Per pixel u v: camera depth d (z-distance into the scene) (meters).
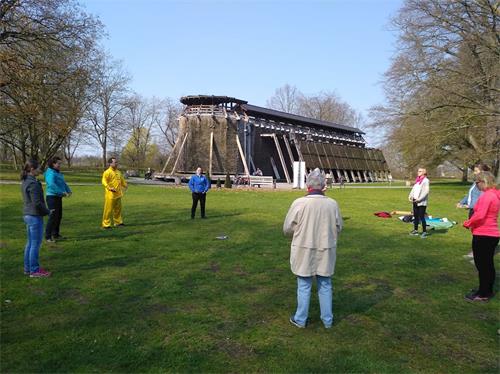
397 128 29.52
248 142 48.84
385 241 10.30
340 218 4.90
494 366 4.09
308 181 4.93
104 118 54.91
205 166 46.38
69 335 4.51
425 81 25.08
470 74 24.06
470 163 29.28
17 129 27.86
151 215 14.22
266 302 5.69
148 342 4.39
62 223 11.97
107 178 11.26
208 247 9.02
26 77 24.52
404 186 44.47
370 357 4.18
